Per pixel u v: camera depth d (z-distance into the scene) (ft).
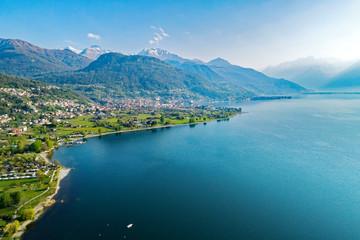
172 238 390.01
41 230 406.21
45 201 504.02
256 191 558.97
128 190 567.18
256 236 398.83
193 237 392.88
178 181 618.44
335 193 545.44
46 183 587.27
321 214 465.06
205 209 481.87
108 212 467.93
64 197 528.63
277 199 522.47
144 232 406.21
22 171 650.84
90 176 654.53
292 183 598.75
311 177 633.20
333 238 397.39
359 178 621.72
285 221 442.50
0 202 456.86
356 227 425.69
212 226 424.87
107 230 409.90
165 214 462.60
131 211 472.85
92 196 534.78
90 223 429.79
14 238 373.61
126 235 396.98
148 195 541.75
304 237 398.83
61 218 444.14
